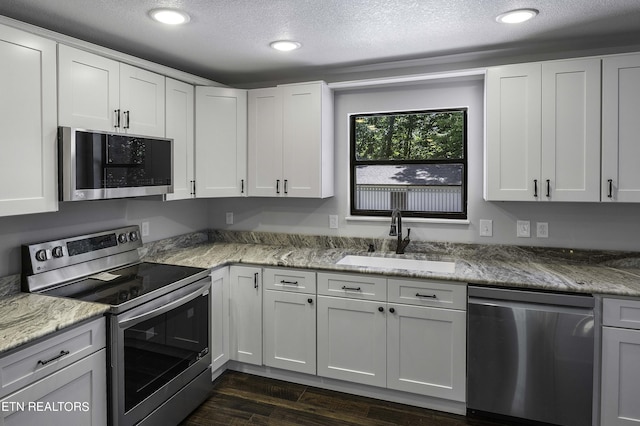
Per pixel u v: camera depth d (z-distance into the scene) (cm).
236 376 292
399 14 210
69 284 227
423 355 245
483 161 286
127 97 242
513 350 223
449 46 260
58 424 168
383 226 317
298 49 266
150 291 213
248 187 323
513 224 281
